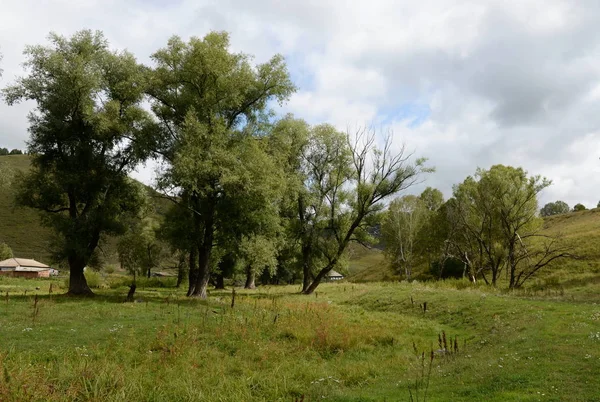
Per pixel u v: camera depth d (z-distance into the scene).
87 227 29.97
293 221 46.03
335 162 46.53
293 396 10.80
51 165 31.23
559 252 49.81
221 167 28.05
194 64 31.05
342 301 34.09
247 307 25.00
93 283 46.84
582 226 63.91
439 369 12.17
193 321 19.11
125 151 33.09
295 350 15.61
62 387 9.98
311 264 49.28
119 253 61.41
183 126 31.22
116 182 32.56
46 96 29.86
